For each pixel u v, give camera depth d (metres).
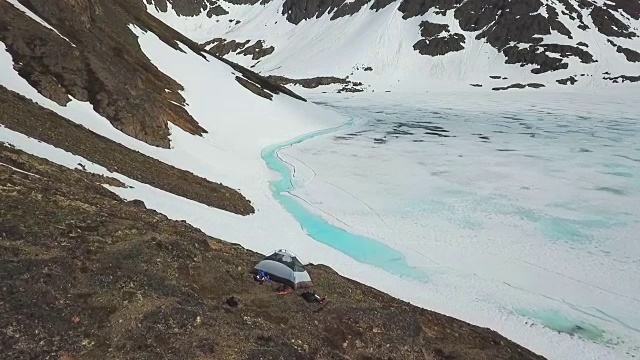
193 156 36.19
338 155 51.22
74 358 8.82
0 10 30.55
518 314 20.12
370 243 27.03
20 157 16.84
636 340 18.53
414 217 31.27
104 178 21.02
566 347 17.95
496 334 17.55
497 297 21.45
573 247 26.64
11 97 23.45
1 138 17.86
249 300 13.20
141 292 11.20
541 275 23.55
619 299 21.44
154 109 35.47
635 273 23.64
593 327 19.33
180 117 43.16
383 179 40.91
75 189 16.58
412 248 26.47
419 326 15.03
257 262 16.58
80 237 12.57
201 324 10.85
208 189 29.31
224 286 13.60
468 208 33.06
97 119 29.73
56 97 27.66
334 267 22.77
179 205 23.09
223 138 47.56
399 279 22.66
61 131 23.67
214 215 24.42
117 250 12.74
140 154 28.67
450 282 22.69
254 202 32.19
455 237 28.05
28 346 8.59
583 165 45.66
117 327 9.87
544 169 44.19
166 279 12.34
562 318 19.91
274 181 39.62
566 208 32.97
